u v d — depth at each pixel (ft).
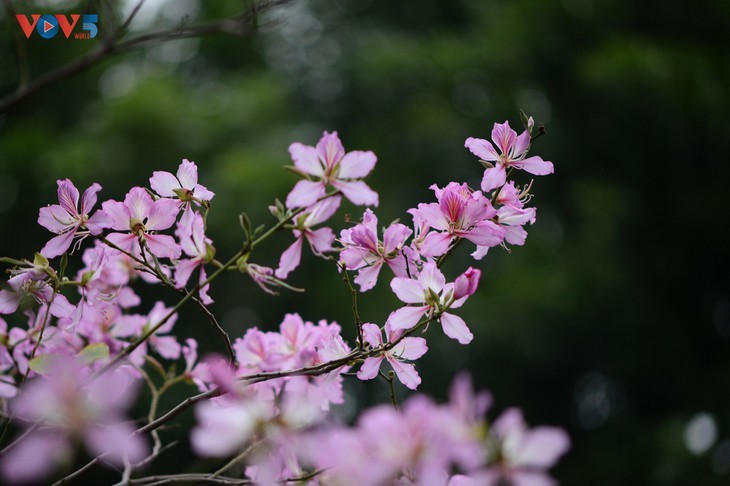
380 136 40.65
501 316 35.76
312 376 6.38
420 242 6.63
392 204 36.88
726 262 40.98
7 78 30.91
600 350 40.70
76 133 36.01
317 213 5.88
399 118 40.32
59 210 6.03
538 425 41.88
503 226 6.56
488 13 44.88
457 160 38.73
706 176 40.52
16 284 6.00
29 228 33.30
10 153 33.14
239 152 33.68
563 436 3.48
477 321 35.35
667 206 40.96
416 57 40.55
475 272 5.87
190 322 31.71
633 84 37.45
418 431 3.38
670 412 40.47
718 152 39.34
